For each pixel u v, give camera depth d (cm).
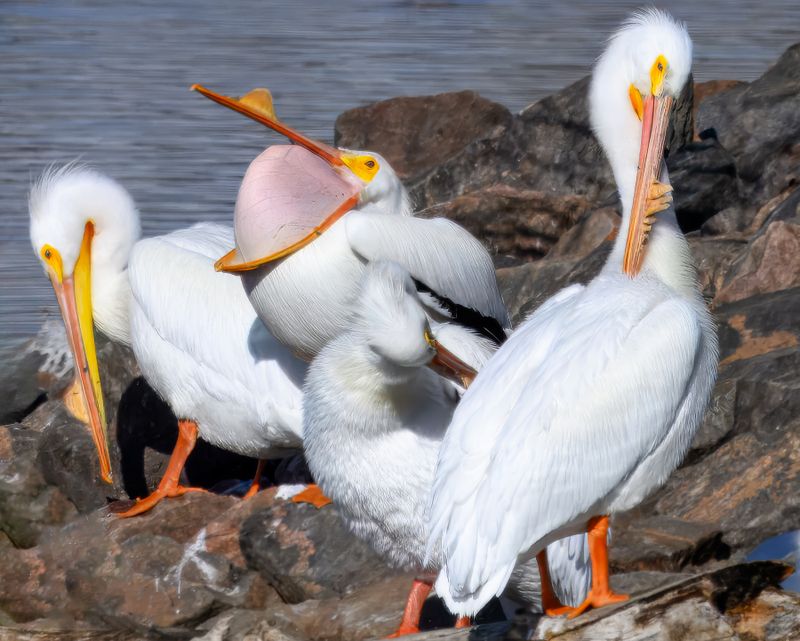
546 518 782
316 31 4081
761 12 4322
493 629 827
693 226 1695
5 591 1127
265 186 1106
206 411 1251
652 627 758
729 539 1031
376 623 983
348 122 2238
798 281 1321
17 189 2269
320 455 938
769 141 1736
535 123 1938
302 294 1102
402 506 937
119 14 4441
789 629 756
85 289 1313
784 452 1071
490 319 1202
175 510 1181
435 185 1972
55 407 1361
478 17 4403
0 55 3603
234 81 3241
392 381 903
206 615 1084
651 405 805
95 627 1053
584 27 4150
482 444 782
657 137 966
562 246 1619
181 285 1250
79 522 1179
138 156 2481
